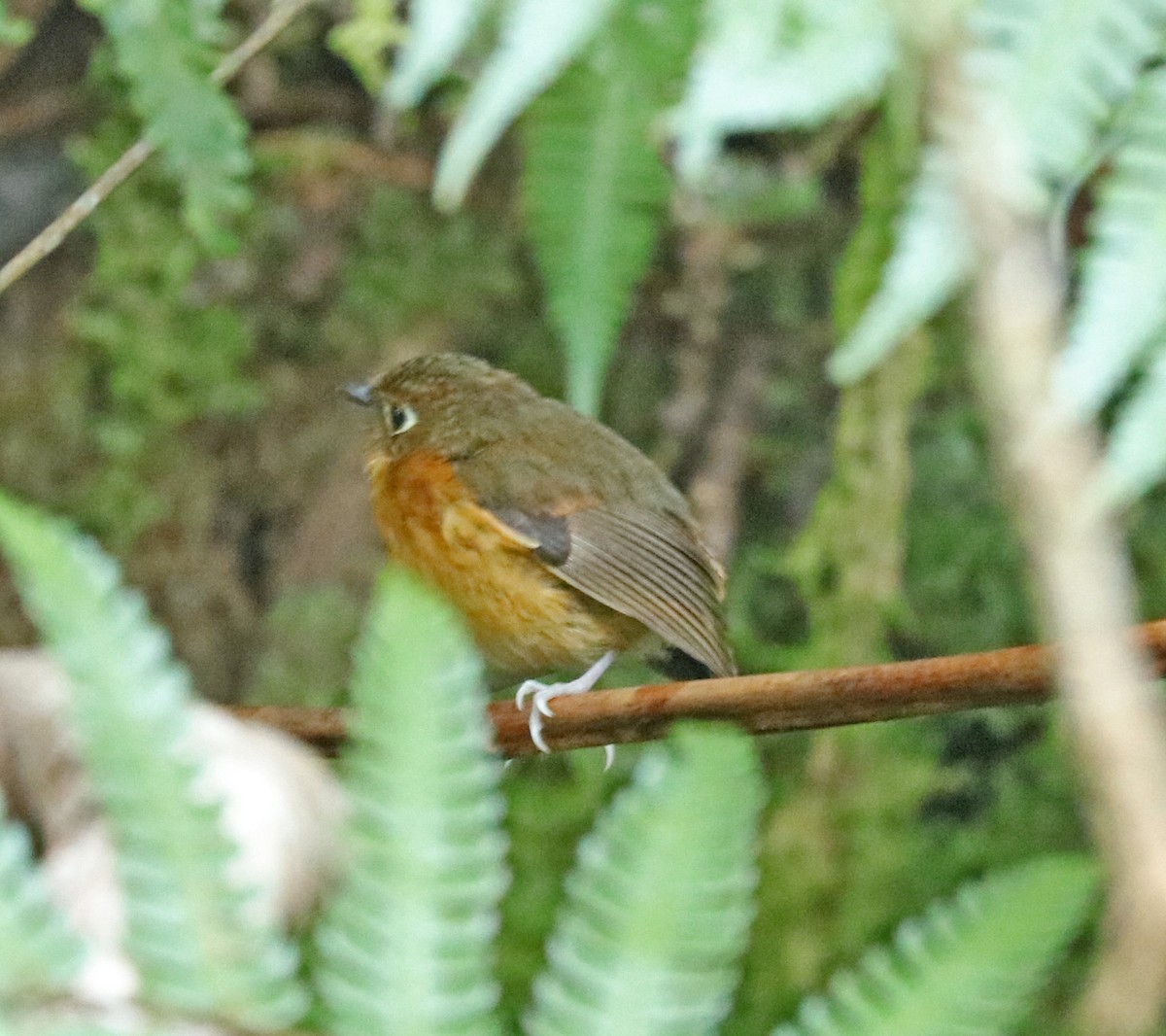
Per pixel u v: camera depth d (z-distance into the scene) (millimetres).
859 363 2631
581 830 9367
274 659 10711
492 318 10945
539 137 3799
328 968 2584
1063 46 2627
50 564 2623
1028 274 2033
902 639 10375
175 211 10328
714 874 2570
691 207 9680
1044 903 2521
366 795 2605
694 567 7703
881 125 5402
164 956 2568
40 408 10828
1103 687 1910
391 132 10492
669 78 3693
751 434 10695
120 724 2607
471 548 7574
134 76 5035
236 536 11023
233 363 10766
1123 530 9656
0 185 10500
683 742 2627
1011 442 1998
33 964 2498
